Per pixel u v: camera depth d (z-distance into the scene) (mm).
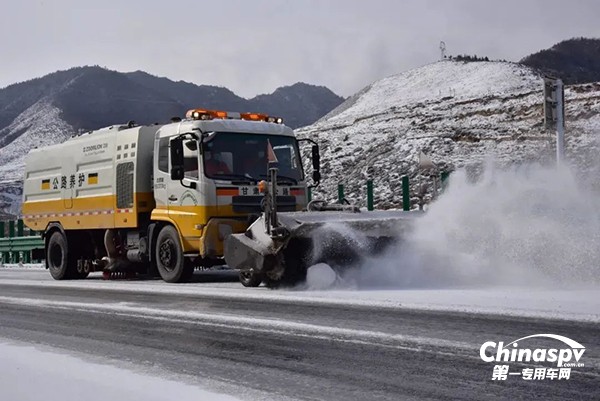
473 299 8797
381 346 6453
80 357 6637
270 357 6273
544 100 15172
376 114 53406
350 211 11852
